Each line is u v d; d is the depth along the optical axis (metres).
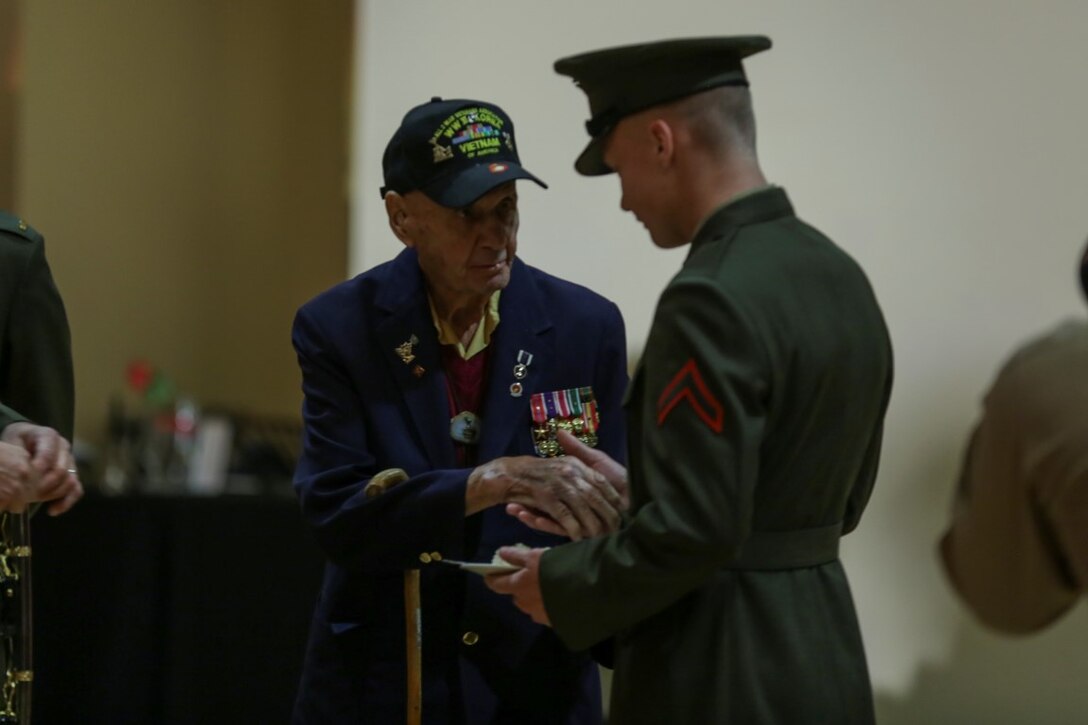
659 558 6.51
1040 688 12.23
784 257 6.82
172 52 25.55
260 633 13.41
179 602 13.25
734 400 6.40
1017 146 12.36
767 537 6.94
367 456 8.45
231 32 26.02
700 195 7.06
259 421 23.00
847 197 12.85
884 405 7.50
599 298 8.96
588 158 7.55
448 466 8.44
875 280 12.75
